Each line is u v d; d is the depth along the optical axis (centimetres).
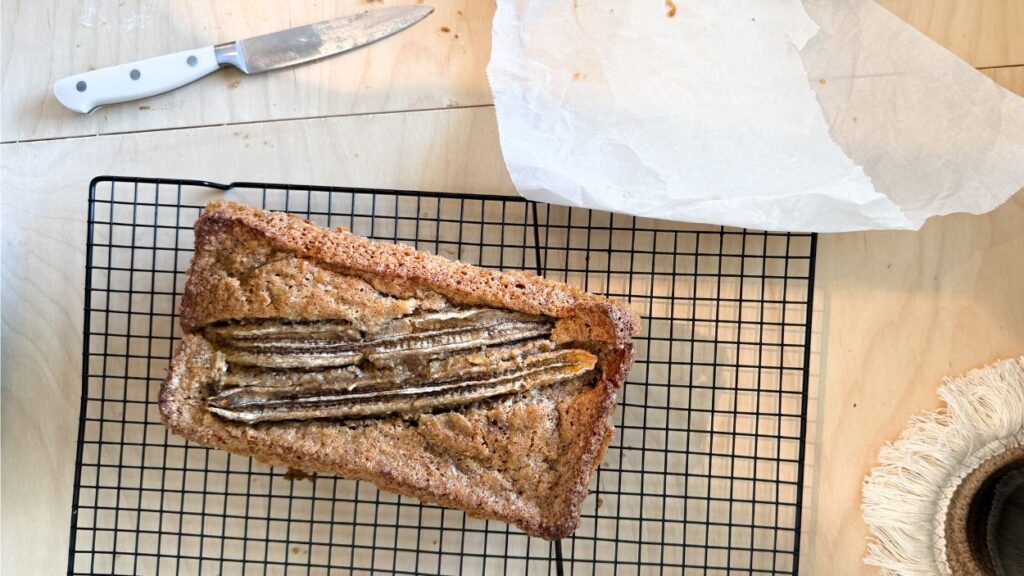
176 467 85
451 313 78
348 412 77
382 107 86
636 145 83
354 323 78
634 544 86
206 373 78
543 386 79
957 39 85
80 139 85
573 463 78
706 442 86
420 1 86
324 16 85
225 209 79
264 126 85
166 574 85
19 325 85
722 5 83
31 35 85
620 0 83
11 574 85
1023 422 84
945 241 86
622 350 78
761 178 83
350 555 85
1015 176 83
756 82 83
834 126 83
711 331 86
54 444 85
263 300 78
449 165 86
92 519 85
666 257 86
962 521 84
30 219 85
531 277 80
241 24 85
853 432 86
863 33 83
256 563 85
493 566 86
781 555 85
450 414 78
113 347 85
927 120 83
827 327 86
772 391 84
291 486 85
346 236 79
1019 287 86
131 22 85
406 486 78
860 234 86
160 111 85
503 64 83
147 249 84
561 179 83
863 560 85
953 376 85
